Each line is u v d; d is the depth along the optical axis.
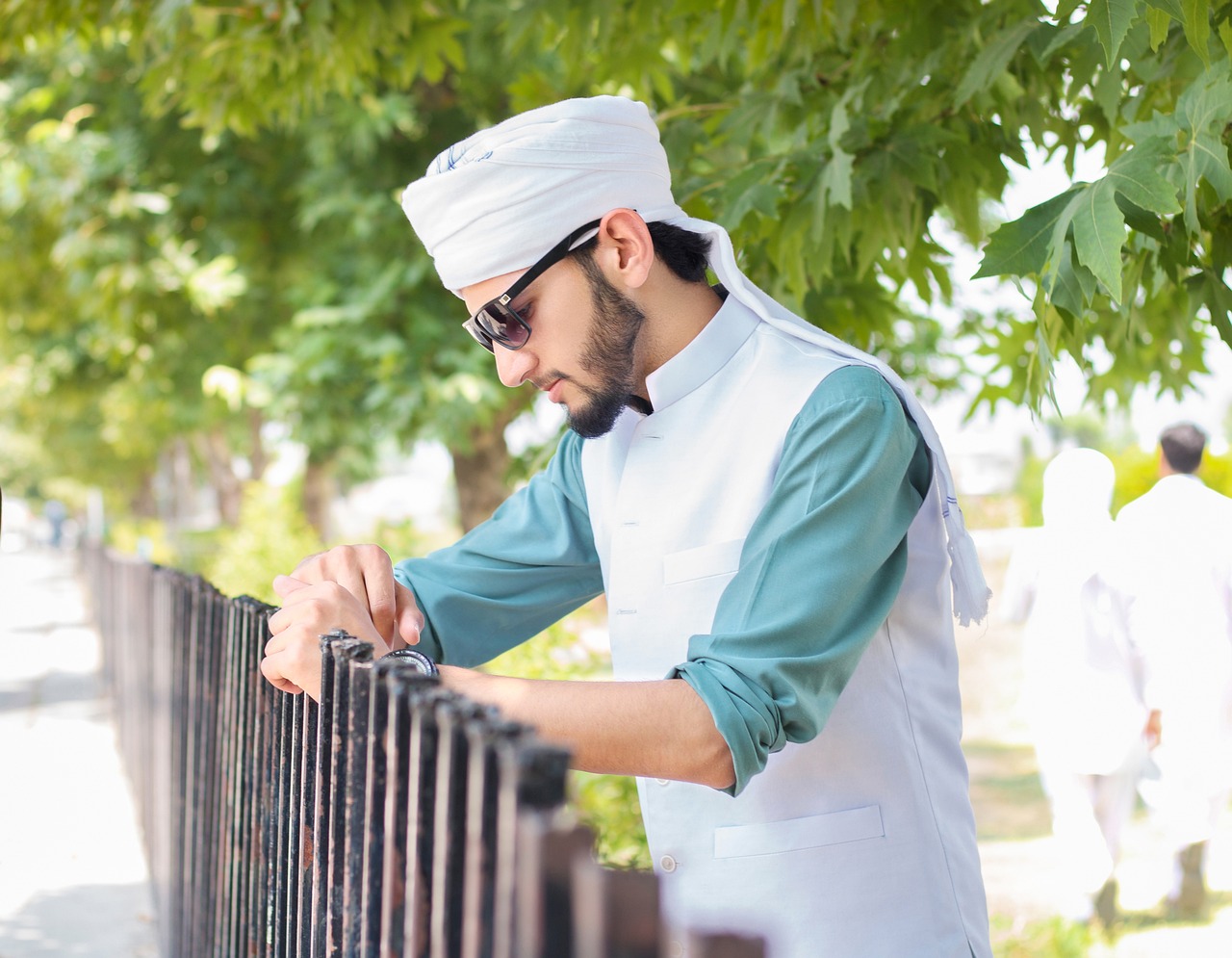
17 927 3.99
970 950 1.48
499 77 7.51
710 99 3.37
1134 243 2.35
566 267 1.43
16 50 4.23
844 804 1.44
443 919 0.83
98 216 8.92
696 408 1.52
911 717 1.48
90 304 9.27
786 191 2.71
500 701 1.26
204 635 2.37
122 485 42.06
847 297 3.08
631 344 1.47
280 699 1.51
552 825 0.67
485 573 1.78
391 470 41.56
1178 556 4.21
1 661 12.03
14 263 10.09
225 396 8.55
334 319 8.02
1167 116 1.93
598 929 0.63
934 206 2.72
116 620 7.58
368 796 1.01
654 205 1.47
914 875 1.44
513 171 1.39
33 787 6.25
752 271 2.88
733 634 1.25
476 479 8.90
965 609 1.51
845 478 1.32
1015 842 5.43
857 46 3.04
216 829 2.15
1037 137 2.67
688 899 1.47
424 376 8.05
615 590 1.58
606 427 1.50
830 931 1.42
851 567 1.28
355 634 1.35
